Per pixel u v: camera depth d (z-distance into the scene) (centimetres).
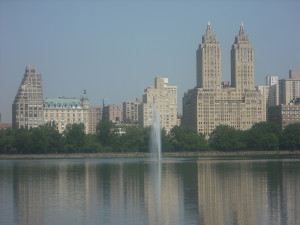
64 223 12875
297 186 18750
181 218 13238
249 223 12619
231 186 19012
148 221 12975
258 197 16175
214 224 12581
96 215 13712
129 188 18862
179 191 17838
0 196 17012
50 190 18475
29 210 14450
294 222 12669
